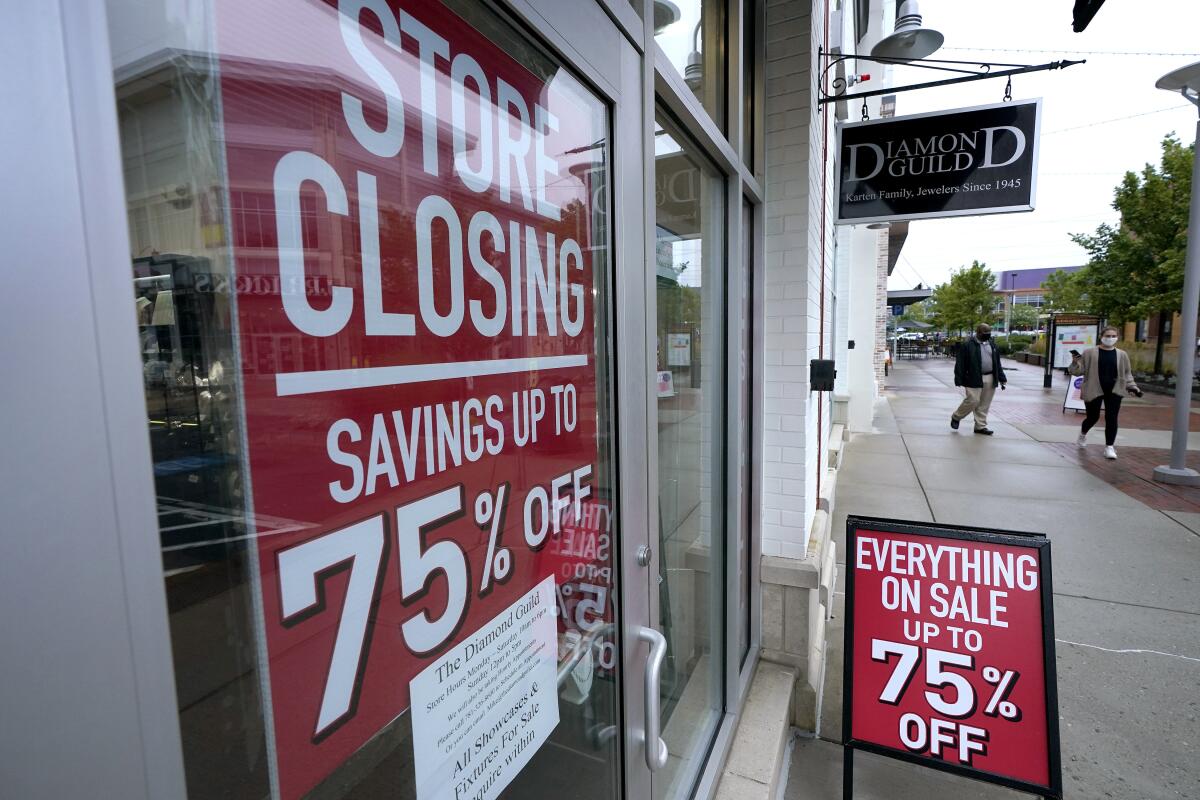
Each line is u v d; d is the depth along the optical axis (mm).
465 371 838
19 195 387
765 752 2527
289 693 595
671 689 2199
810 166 3047
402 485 728
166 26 476
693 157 2234
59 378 408
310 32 599
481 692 889
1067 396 13477
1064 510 6332
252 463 554
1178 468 7348
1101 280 21688
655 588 1554
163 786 474
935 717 2389
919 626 2457
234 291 537
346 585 655
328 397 627
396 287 713
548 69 1049
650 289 1479
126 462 442
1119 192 20266
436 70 773
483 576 886
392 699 722
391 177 703
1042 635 2314
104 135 425
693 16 2152
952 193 4070
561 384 1107
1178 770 2752
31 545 400
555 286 1084
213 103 514
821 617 3781
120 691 446
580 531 1187
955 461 8789
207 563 519
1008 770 2275
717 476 2693
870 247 11883
